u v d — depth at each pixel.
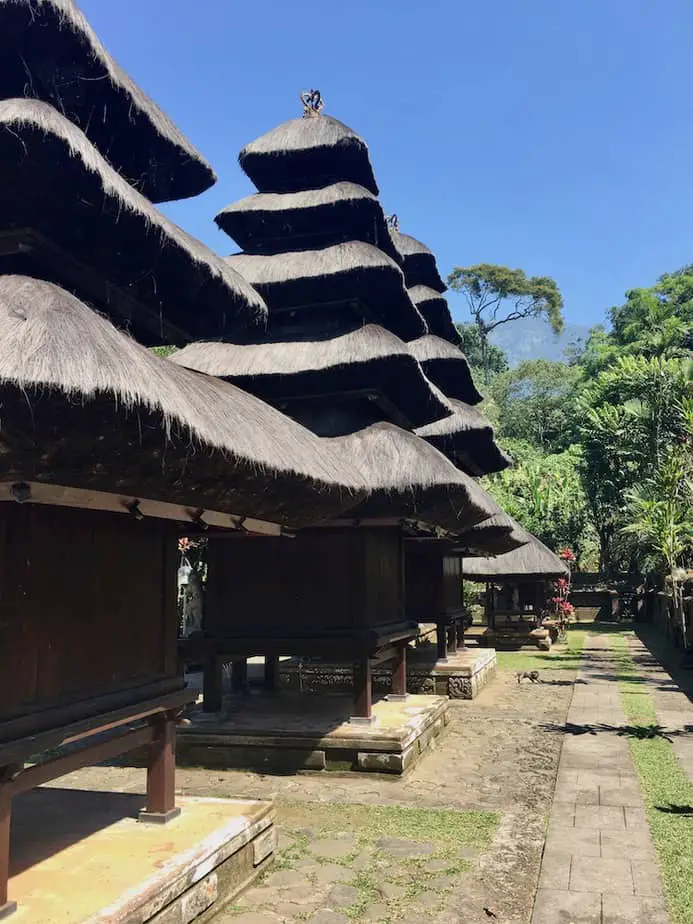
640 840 5.82
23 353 3.28
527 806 6.87
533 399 53.06
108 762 8.84
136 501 4.39
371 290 10.22
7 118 4.09
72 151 4.23
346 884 5.11
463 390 15.29
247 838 5.11
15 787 3.88
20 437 3.30
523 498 32.50
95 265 5.35
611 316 49.47
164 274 5.59
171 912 4.17
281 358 9.57
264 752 8.33
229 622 9.12
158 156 6.22
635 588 33.66
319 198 10.67
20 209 4.68
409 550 13.74
